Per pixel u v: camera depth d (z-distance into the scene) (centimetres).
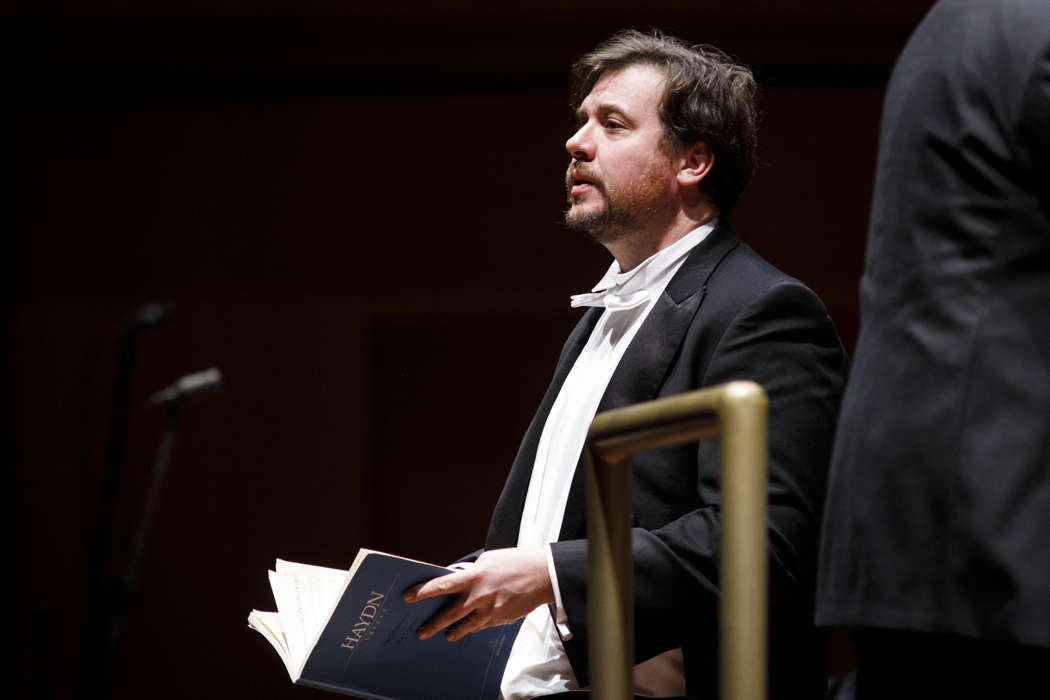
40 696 1806
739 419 344
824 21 2125
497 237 2216
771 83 2164
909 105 498
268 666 2177
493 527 849
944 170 474
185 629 2188
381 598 687
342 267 2230
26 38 2197
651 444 382
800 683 726
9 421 2220
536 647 785
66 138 2256
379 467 2228
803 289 771
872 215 507
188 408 2223
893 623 445
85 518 2212
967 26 489
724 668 340
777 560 704
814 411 741
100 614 1230
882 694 461
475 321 2239
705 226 871
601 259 2203
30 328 2239
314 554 2205
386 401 2238
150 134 2255
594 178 870
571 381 855
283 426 2222
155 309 1266
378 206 2233
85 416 2230
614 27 2159
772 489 718
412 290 2220
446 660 736
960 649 444
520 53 2200
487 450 2223
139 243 2245
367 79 2231
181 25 2197
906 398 459
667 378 787
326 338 2231
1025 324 448
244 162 2245
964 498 438
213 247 2244
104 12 2177
